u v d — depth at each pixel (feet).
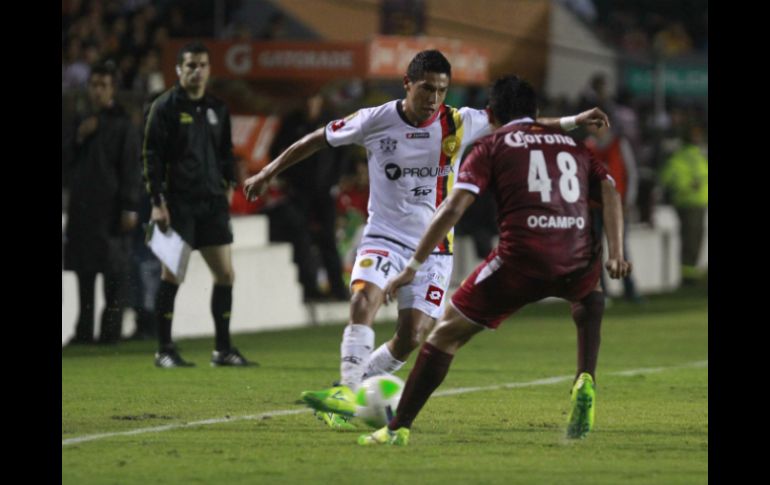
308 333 171.53
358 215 195.62
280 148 183.73
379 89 229.04
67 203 147.95
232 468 77.25
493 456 81.56
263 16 227.40
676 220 266.57
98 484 72.69
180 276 129.08
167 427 93.35
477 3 246.88
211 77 203.00
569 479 74.08
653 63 290.35
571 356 148.25
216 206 129.18
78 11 212.02
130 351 145.89
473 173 81.30
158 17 225.56
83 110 164.35
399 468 77.15
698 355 149.79
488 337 171.63
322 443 86.43
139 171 149.48
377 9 226.99
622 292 240.53
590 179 84.17
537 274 81.25
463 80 205.87
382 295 92.07
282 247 180.45
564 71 269.03
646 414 101.96
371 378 88.69
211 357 137.69
